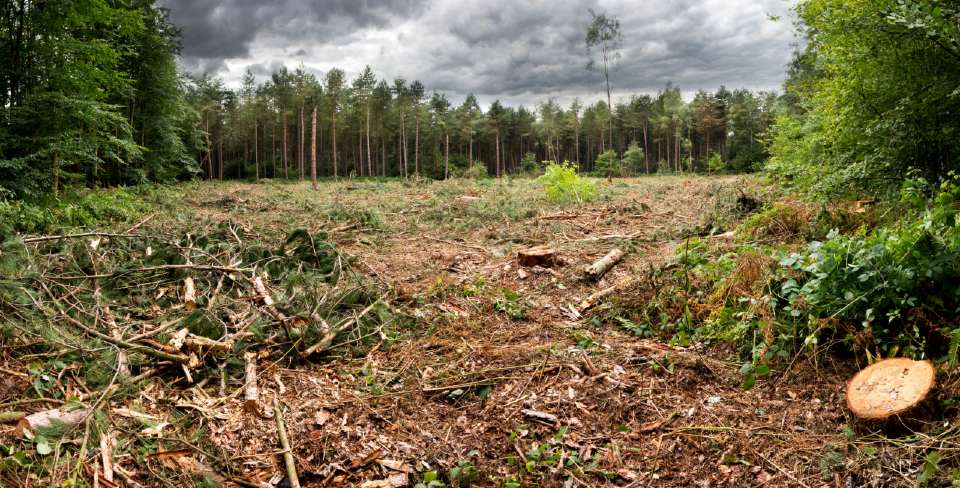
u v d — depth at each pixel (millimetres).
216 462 3117
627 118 67438
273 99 51562
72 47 12352
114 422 3260
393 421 3680
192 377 3961
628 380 4090
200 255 6324
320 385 4133
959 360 3381
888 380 3316
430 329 5262
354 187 24609
